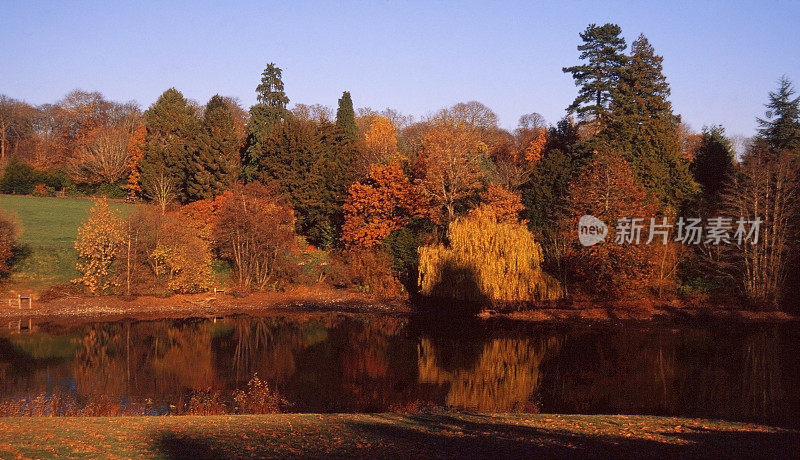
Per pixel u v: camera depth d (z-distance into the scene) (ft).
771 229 142.82
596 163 150.71
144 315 145.38
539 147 216.95
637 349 112.98
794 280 145.18
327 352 111.04
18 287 150.20
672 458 37.45
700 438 44.34
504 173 182.60
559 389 85.35
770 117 199.11
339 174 193.06
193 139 208.74
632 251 139.44
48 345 112.68
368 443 42.19
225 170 194.59
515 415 57.31
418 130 263.29
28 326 129.90
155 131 234.38
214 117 202.80
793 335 123.65
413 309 158.51
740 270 149.38
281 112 225.56
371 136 257.55
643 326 134.31
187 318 143.74
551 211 166.81
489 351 112.78
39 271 157.07
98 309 146.30
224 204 169.78
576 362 103.60
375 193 172.76
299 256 179.93
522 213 171.12
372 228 172.86
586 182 150.20
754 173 143.64
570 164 175.11
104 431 45.19
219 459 36.76
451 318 148.25
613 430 47.62
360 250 174.60
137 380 87.40
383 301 165.99
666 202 165.37
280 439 43.45
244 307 158.30
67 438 41.81
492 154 235.40
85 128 291.99
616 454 38.55
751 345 115.03
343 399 78.84
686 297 154.30
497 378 92.32
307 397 79.92
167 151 210.38
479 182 171.53
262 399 73.51
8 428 45.32
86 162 245.65
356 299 168.45
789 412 71.51
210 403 72.02
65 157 279.28
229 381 87.97
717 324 134.82
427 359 105.81
